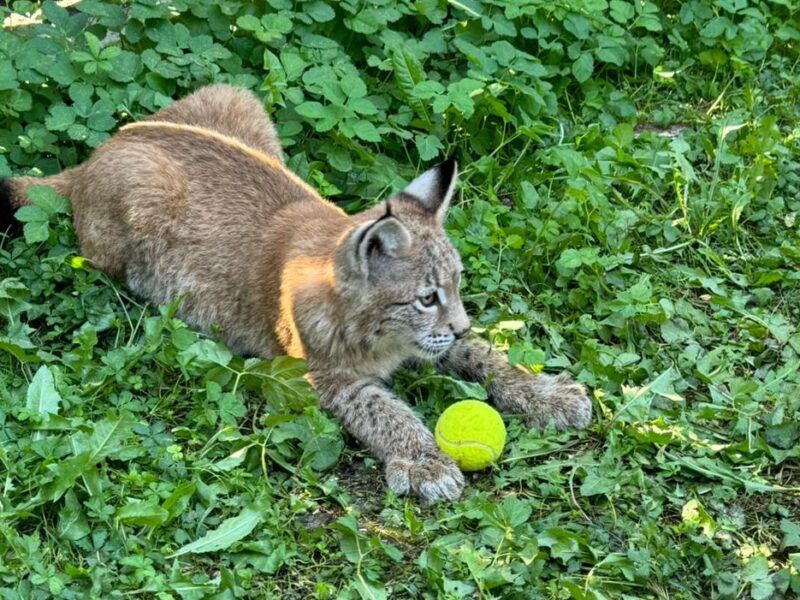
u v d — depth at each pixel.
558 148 2.44
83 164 2.27
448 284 2.11
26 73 2.33
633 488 2.04
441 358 2.19
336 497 2.00
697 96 2.69
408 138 2.41
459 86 2.41
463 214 2.35
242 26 2.40
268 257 2.17
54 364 2.10
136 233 2.19
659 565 1.95
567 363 2.20
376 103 2.45
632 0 2.74
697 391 2.19
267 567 1.91
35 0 2.56
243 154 2.25
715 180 2.43
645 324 2.25
